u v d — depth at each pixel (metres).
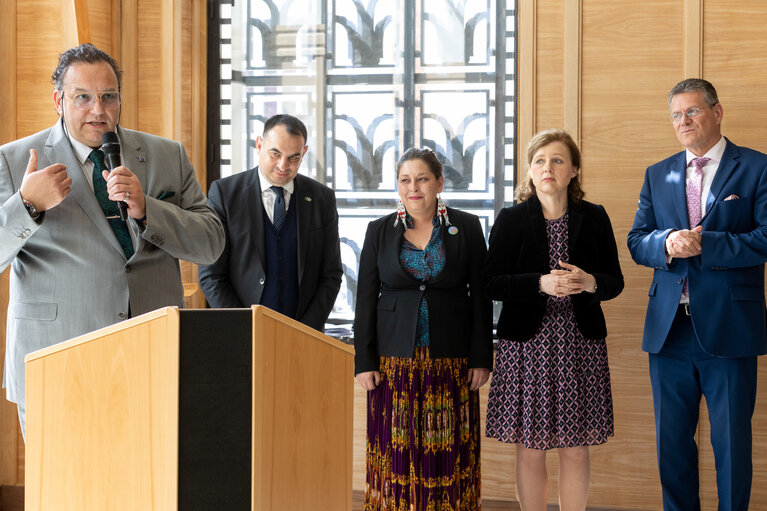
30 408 1.46
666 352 2.94
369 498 2.90
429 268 2.85
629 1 3.36
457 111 3.64
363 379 2.91
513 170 3.59
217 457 1.36
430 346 2.77
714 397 2.86
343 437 1.64
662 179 3.03
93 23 3.52
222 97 3.81
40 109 3.32
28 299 2.01
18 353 1.99
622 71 3.38
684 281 2.88
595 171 3.41
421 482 2.76
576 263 2.82
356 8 3.71
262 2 3.77
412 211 2.87
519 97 3.50
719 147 2.95
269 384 1.40
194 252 2.08
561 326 2.77
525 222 2.86
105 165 2.11
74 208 2.03
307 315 2.91
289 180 2.91
